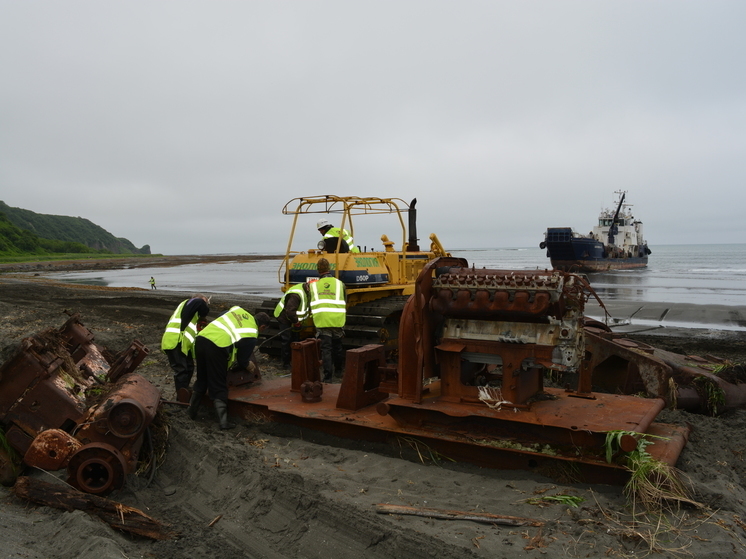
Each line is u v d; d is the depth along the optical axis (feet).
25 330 43.37
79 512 12.11
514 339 15.70
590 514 12.76
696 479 14.46
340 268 31.17
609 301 77.46
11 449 13.97
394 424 17.29
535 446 15.02
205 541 11.92
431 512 12.71
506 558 10.84
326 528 12.17
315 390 20.01
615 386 23.88
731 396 20.93
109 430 13.83
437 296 16.57
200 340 19.67
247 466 14.99
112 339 41.19
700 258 310.04
